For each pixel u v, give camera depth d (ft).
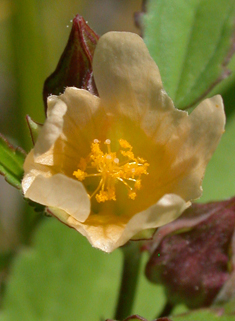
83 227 0.23
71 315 0.32
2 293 0.32
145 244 0.26
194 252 0.25
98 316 0.32
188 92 0.27
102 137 0.24
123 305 0.25
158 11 0.27
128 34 0.23
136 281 0.25
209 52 0.27
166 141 0.24
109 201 0.25
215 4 0.27
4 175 0.23
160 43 0.27
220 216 0.25
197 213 0.25
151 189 0.24
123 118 0.24
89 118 0.24
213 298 0.26
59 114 0.22
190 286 0.26
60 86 0.24
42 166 0.23
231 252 0.26
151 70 0.23
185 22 0.27
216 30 0.27
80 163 0.24
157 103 0.23
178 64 0.27
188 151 0.23
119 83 0.23
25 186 0.23
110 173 0.24
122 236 0.22
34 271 0.32
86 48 0.24
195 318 0.25
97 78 0.23
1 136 0.23
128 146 0.24
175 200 0.22
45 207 0.23
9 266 0.32
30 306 0.32
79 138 0.24
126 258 0.25
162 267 0.26
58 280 0.32
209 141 0.23
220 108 0.22
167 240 0.25
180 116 0.23
